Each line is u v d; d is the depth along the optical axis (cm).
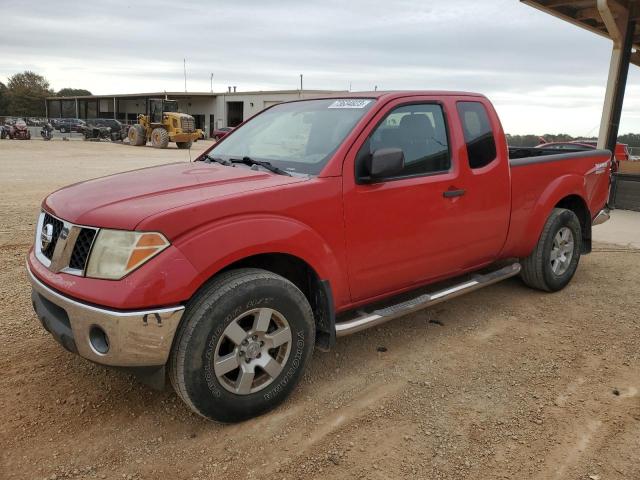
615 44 985
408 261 387
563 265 546
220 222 289
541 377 371
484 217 439
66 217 297
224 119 6494
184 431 303
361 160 353
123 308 264
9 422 306
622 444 298
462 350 411
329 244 335
